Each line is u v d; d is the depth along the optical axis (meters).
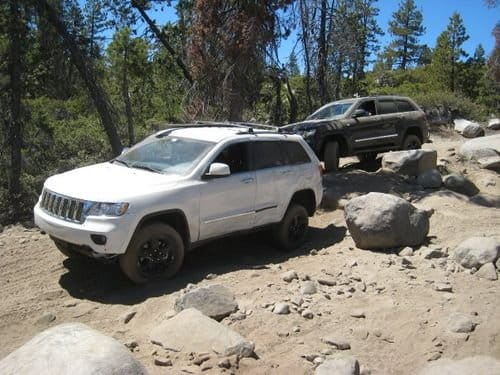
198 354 4.75
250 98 13.52
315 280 6.68
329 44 17.84
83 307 6.07
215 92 13.19
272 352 4.93
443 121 26.84
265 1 12.50
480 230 8.48
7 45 11.00
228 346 4.78
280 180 8.03
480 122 27.86
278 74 14.05
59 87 13.30
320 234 9.19
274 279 6.76
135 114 24.06
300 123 13.44
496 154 14.09
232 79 12.74
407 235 7.70
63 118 20.42
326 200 10.85
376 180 12.04
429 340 5.17
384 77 70.19
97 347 3.39
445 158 14.31
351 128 13.24
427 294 6.16
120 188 6.43
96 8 14.21
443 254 7.38
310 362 4.76
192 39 13.34
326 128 12.86
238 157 7.60
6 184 11.24
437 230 8.60
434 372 4.07
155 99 24.70
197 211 6.93
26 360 3.29
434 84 51.03
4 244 8.27
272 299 6.04
